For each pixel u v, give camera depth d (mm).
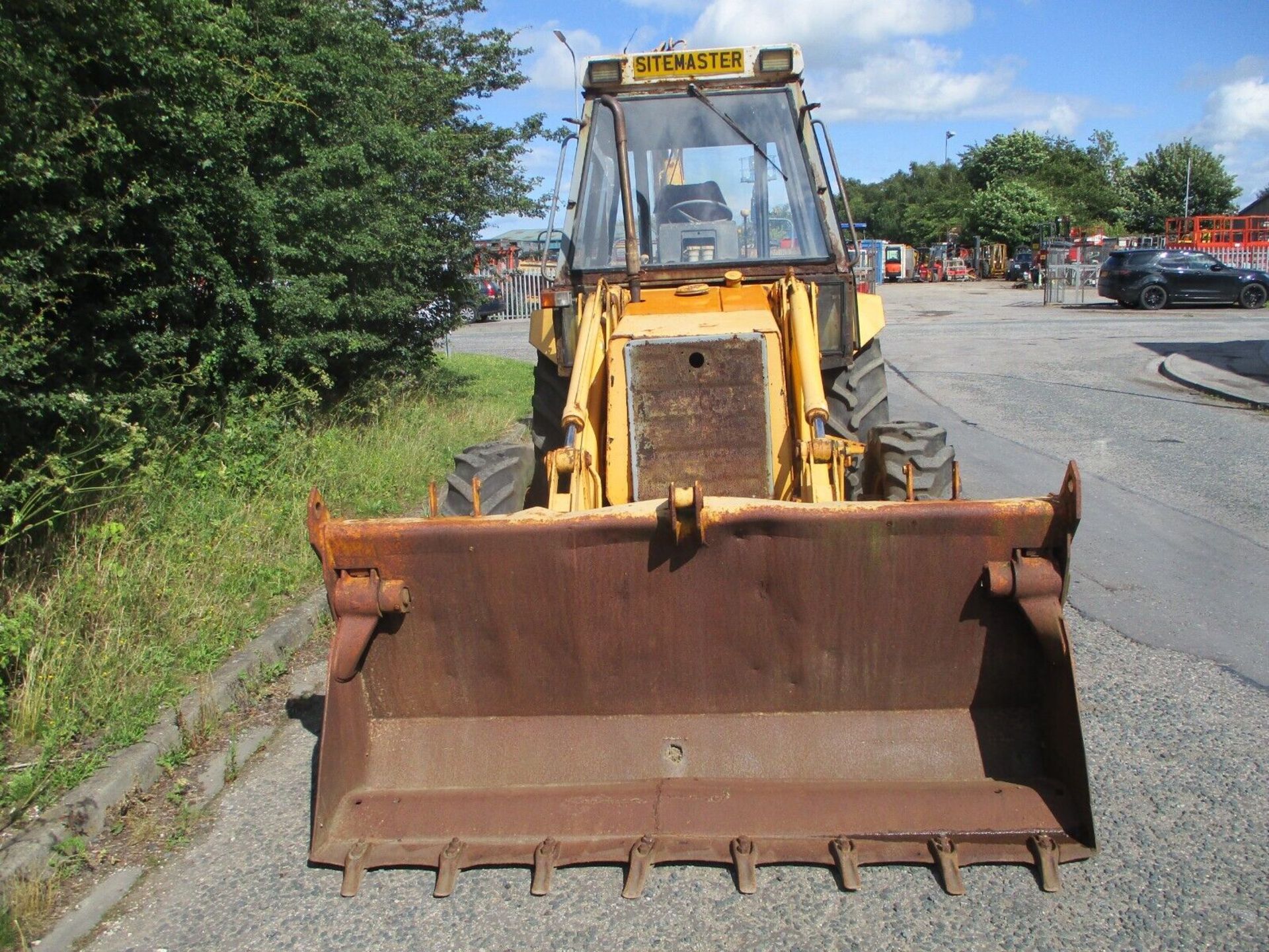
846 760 3852
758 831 3654
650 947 3314
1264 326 24031
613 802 3762
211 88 7027
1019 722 3875
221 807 4301
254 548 6660
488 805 3791
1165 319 26578
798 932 3350
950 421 12367
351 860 3686
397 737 4016
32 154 5461
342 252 9188
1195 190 70688
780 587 3818
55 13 5672
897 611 3822
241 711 5121
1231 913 3365
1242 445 10688
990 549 3725
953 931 3324
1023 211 61562
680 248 5758
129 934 3508
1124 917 3359
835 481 4309
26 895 3566
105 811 4125
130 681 4957
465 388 13695
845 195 5570
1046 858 3516
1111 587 6434
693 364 4605
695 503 3670
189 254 7434
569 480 4395
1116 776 4234
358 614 3828
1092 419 12414
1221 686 5051
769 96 5883
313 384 9812
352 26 9453
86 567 5621
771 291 5215
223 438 7785
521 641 3928
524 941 3371
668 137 5852
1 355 5273
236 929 3508
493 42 14562
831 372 6129
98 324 6926
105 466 6270
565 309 5562
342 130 9422
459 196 11969
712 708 3963
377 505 7875
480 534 3807
